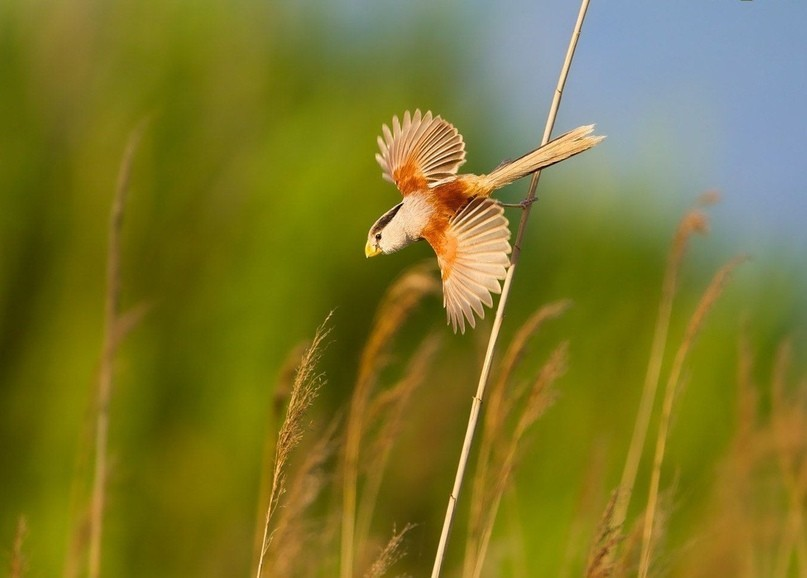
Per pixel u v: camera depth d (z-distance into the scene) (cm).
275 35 1806
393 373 1532
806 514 1038
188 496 1453
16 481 1436
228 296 1593
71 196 1644
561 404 1553
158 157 1664
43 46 1678
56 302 1595
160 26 1742
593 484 998
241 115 1738
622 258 1772
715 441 1552
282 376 895
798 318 1636
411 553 1367
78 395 1479
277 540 791
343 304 1619
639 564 789
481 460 844
